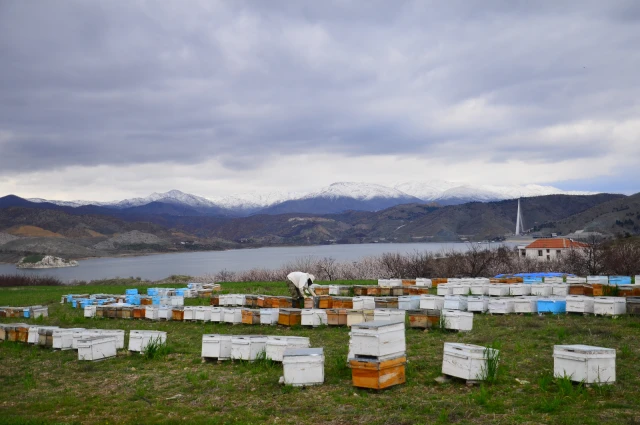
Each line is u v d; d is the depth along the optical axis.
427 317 20.62
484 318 22.75
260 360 16.44
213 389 14.16
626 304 21.58
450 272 54.03
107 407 13.11
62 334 20.09
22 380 16.11
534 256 64.12
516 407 11.66
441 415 11.15
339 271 59.34
